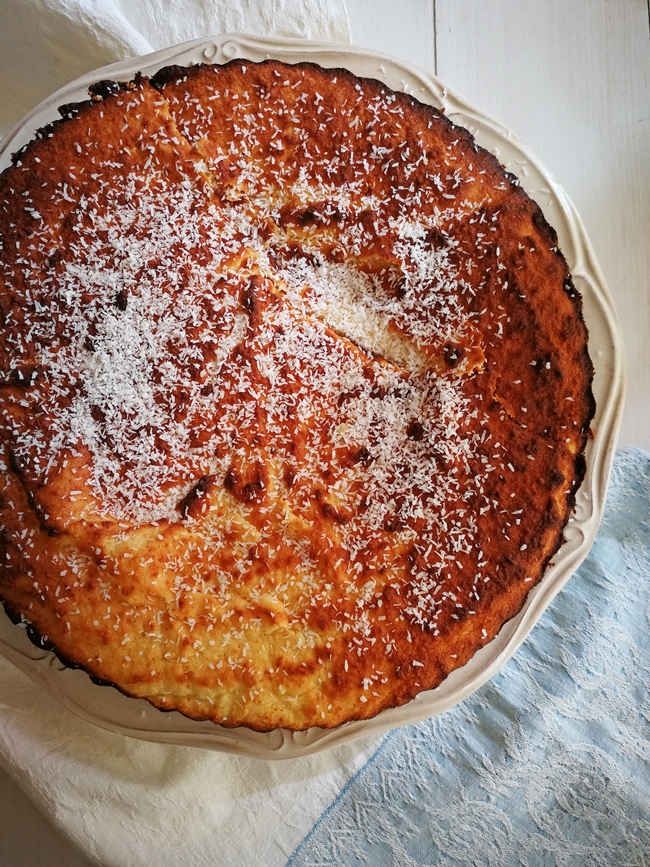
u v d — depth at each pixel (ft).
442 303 0.79
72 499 0.75
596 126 1.00
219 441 0.77
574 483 0.82
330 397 0.79
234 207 0.80
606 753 0.92
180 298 0.77
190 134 0.80
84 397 0.77
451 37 0.99
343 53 0.83
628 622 0.95
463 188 0.80
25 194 0.79
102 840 0.88
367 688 0.76
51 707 0.89
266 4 0.93
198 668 0.76
